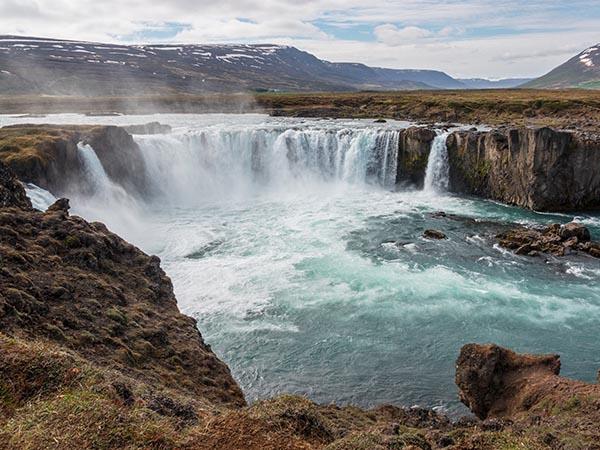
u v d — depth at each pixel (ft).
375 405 74.23
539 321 95.66
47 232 76.43
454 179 203.21
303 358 84.53
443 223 157.79
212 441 33.86
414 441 38.75
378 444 36.24
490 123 268.82
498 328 93.50
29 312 55.06
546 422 49.78
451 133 201.57
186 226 152.87
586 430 45.14
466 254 129.90
